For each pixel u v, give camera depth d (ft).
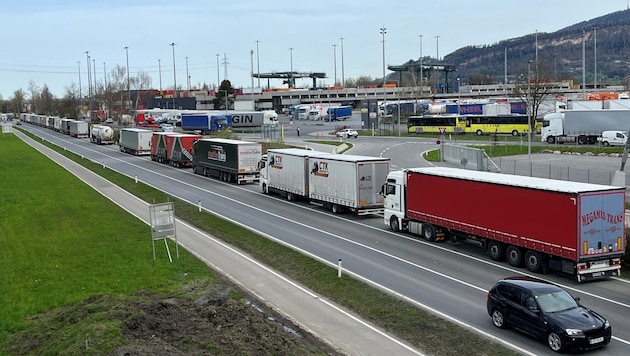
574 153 216.33
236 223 121.39
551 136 256.32
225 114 389.80
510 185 85.30
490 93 579.89
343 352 58.85
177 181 192.03
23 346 63.00
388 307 70.49
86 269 90.89
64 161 258.98
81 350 56.18
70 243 107.14
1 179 194.70
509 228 86.12
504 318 62.54
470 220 93.25
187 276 86.48
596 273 77.82
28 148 319.06
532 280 64.28
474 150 177.78
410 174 106.63
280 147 248.52
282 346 57.31
